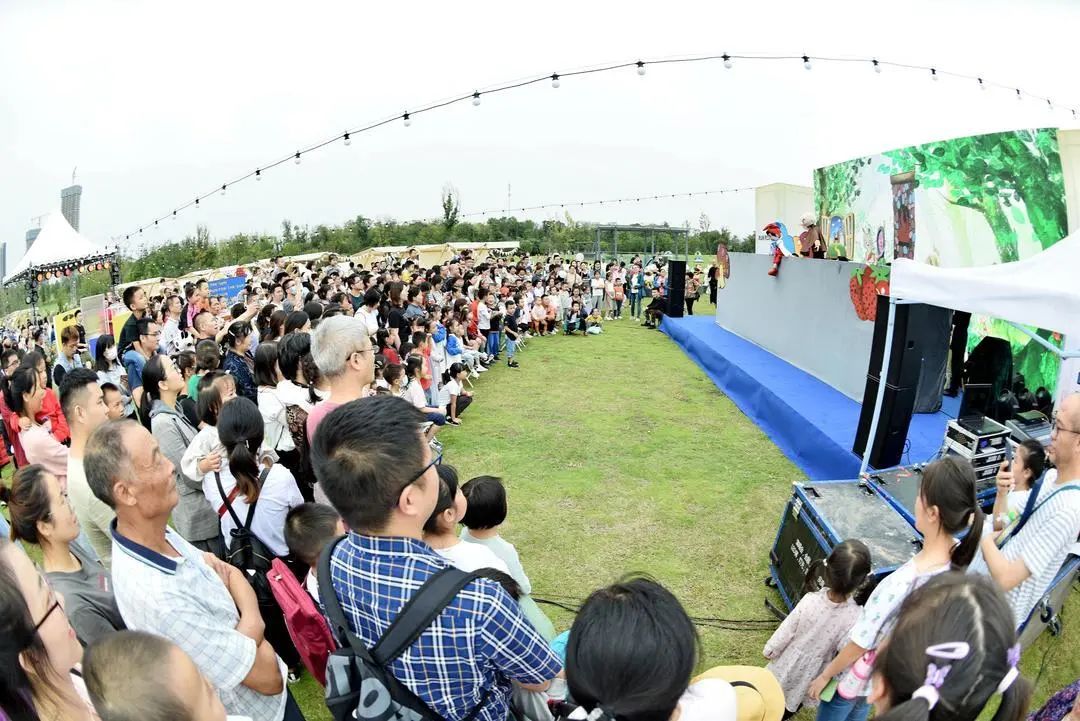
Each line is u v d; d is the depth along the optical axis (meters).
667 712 1.18
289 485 3.18
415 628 1.38
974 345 8.10
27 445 4.02
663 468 6.77
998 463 4.68
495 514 2.68
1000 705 1.20
